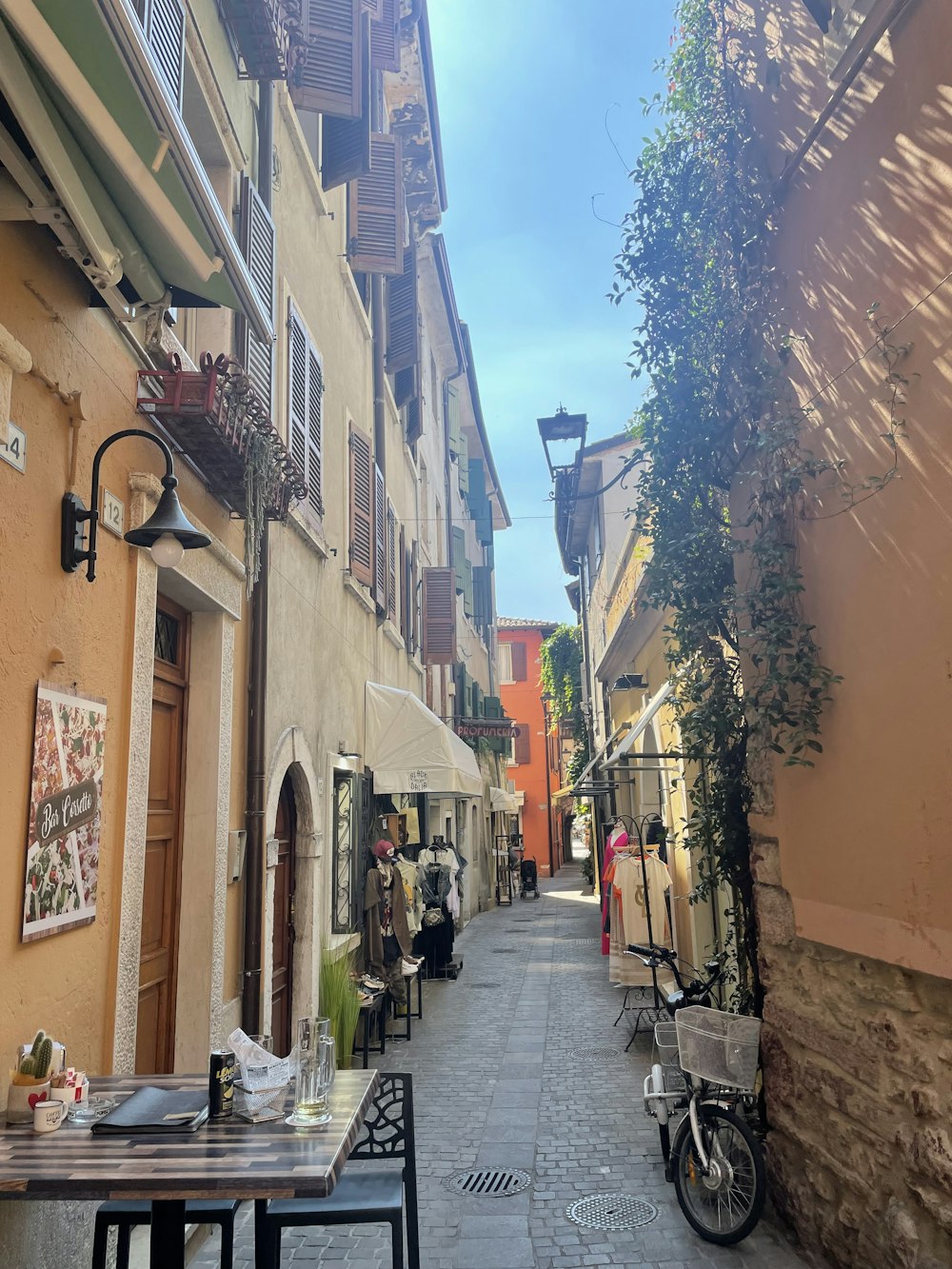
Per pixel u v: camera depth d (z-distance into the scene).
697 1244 4.34
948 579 3.17
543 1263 4.20
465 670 22.80
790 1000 4.54
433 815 16.33
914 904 3.34
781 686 4.28
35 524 3.23
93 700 3.64
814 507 4.20
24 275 3.19
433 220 15.73
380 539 11.72
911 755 3.38
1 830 2.95
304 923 7.40
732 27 5.09
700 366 5.26
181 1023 4.95
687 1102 5.00
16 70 2.59
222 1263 3.30
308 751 7.55
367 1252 4.39
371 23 9.86
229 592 5.44
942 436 3.21
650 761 13.01
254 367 6.10
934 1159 3.21
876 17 3.57
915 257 3.40
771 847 4.83
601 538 20.02
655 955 5.79
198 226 3.54
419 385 14.73
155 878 4.84
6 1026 2.95
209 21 5.48
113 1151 2.46
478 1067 7.93
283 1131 2.63
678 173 5.37
